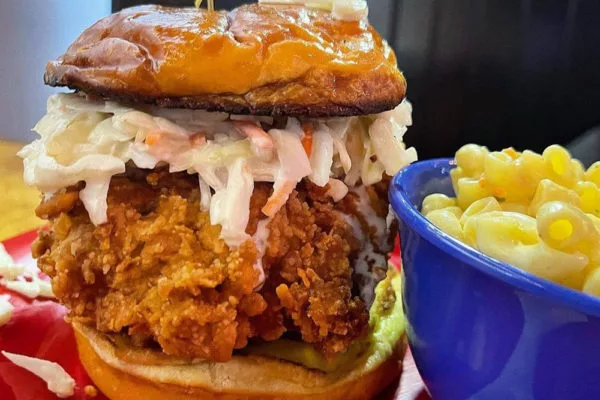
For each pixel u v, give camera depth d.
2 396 0.24
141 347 0.23
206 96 0.21
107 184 0.22
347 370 0.24
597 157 0.52
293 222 0.23
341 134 0.24
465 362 0.22
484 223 0.22
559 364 0.19
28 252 0.34
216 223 0.22
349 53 0.23
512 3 0.61
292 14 0.23
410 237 0.24
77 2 0.82
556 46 0.62
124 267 0.22
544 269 0.20
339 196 0.24
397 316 0.28
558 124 0.64
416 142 0.66
